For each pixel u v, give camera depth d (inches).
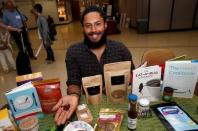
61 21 346.9
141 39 206.1
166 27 231.0
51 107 39.3
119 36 228.2
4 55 136.1
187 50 160.4
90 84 40.9
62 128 34.7
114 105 42.1
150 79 41.0
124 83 41.6
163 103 41.7
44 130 35.4
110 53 53.5
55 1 328.2
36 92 37.2
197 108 38.8
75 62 53.2
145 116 37.3
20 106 36.2
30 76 41.4
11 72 138.4
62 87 105.7
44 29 145.6
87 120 35.9
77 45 54.1
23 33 154.1
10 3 144.5
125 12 286.2
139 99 38.9
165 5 217.8
